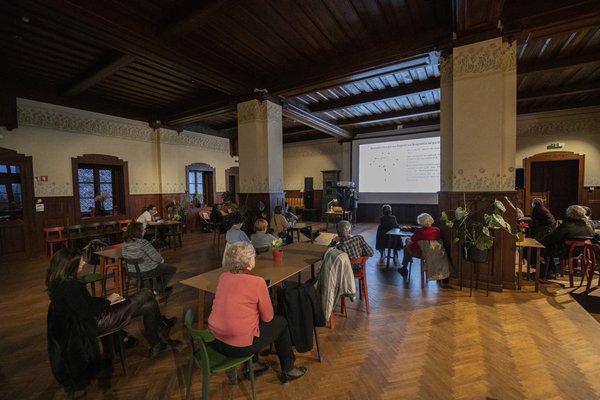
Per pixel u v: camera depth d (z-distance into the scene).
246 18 3.91
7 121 5.66
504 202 3.64
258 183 5.99
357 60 4.84
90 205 7.34
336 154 11.57
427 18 3.95
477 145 3.78
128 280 4.07
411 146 9.88
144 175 8.27
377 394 1.97
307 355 2.43
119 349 2.36
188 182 9.38
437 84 6.02
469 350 2.45
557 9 3.41
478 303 3.37
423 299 3.53
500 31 3.62
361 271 3.38
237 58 5.05
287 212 6.22
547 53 4.87
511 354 2.38
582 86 6.14
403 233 4.63
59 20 3.48
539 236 5.03
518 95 6.74
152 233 6.44
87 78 5.48
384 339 2.65
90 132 7.09
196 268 5.05
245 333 1.78
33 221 6.16
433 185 9.59
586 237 3.77
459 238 3.74
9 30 4.02
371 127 10.59
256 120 5.91
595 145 7.48
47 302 3.67
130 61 4.79
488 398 1.91
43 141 6.31
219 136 10.49
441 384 2.05
